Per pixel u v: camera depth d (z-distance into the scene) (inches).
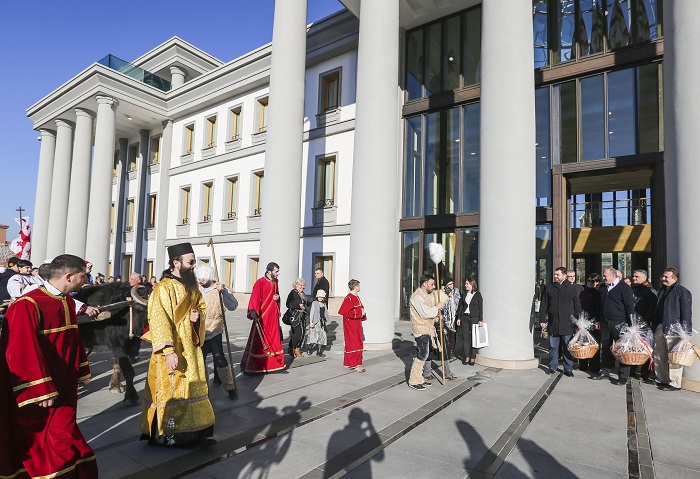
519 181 323.9
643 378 286.8
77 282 125.3
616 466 151.2
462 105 644.7
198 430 157.9
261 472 141.9
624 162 491.8
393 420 195.3
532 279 325.4
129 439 170.4
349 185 735.1
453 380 276.7
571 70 539.8
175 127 1055.0
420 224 659.4
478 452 161.2
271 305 298.4
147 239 1083.3
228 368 228.1
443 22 680.4
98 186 883.4
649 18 503.5
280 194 506.9
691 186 261.4
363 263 404.5
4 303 229.0
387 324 402.3
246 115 907.4
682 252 264.5
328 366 319.6
